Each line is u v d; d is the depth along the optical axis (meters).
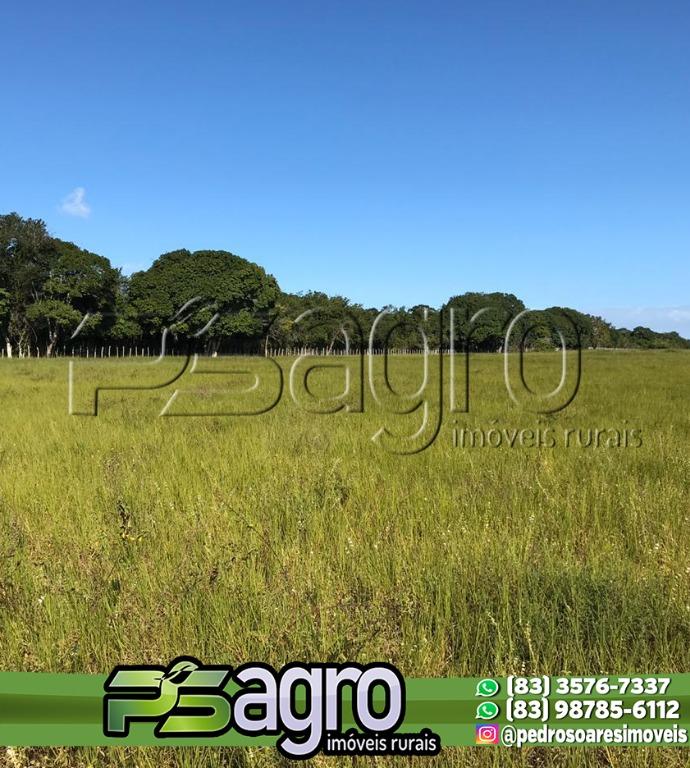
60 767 2.49
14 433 9.46
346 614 3.23
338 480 6.00
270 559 4.18
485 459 7.25
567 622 3.28
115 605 3.50
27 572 3.92
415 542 4.49
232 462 7.08
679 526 4.83
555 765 2.46
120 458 7.18
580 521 5.07
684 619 3.27
